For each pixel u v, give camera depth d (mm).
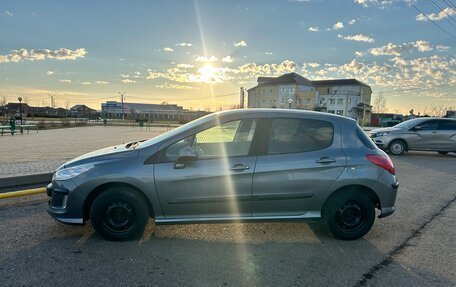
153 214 3738
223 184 3672
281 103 71625
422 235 4129
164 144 3738
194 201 3680
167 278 2965
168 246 3639
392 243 3865
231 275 3043
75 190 3598
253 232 4098
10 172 7000
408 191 6473
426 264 3338
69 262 3213
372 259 3432
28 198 5438
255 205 3754
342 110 67938
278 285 2885
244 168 3678
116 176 3588
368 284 2932
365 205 3893
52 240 3723
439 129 12156
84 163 3715
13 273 2980
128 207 3689
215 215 3742
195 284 2875
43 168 7586
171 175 3625
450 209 5258
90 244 3637
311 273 3109
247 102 80125
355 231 3910
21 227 4105
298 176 3750
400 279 3029
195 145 3830
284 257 3439
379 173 3875
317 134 3918
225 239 3869
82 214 3662
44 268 3086
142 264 3211
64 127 36781
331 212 3879
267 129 3846
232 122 3889
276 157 3758
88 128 35938
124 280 2910
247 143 3820
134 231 3707
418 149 12234
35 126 28609
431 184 7148
